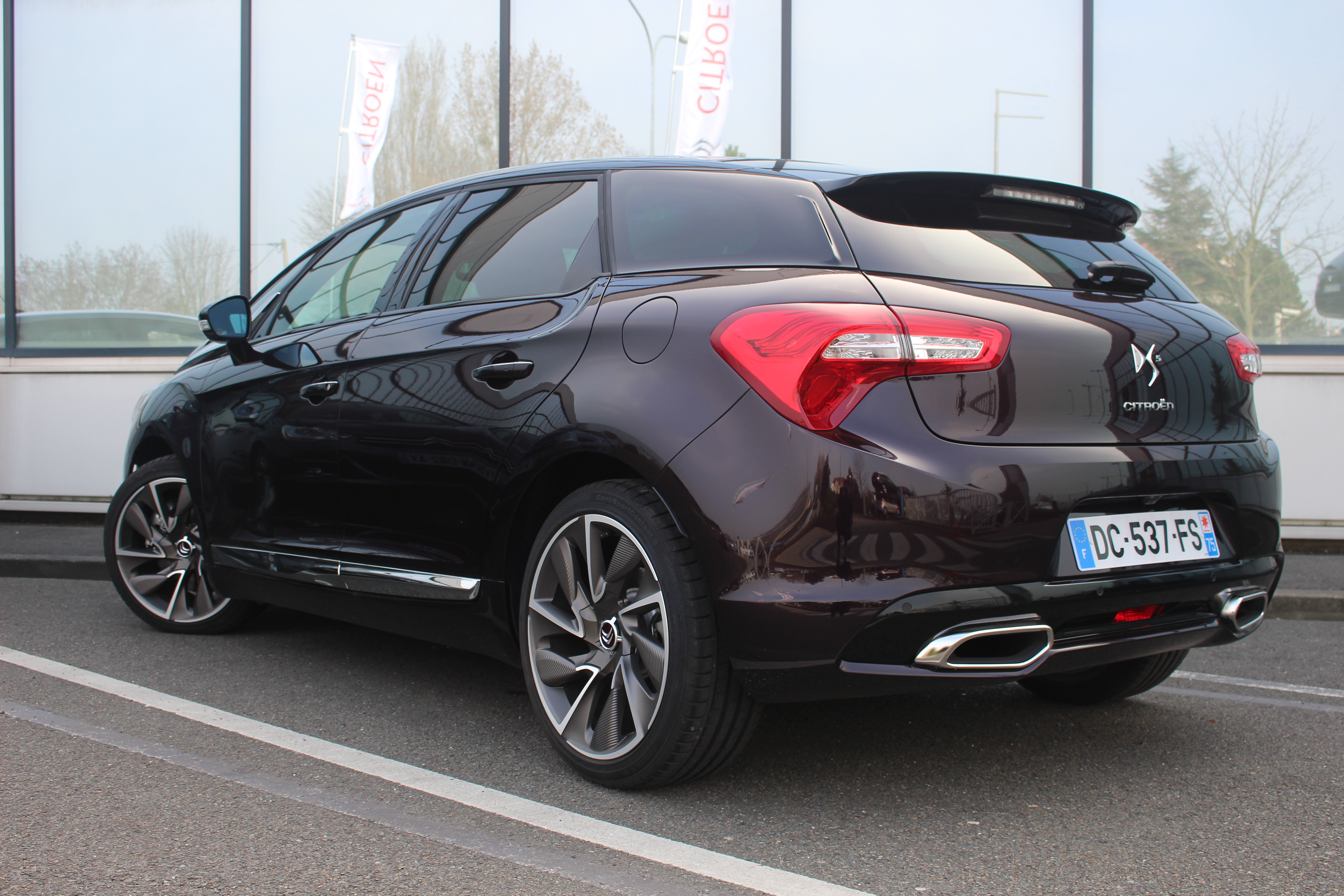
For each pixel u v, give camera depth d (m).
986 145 7.16
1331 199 6.86
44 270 7.93
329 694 3.46
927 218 2.62
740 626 2.25
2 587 5.47
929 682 2.20
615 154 7.47
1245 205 6.96
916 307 2.27
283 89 7.72
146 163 7.84
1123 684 3.30
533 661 2.72
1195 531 2.50
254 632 4.39
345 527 3.32
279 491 3.59
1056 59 7.09
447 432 2.92
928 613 2.14
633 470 2.57
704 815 2.44
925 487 2.15
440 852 2.21
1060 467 2.26
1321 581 5.59
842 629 2.16
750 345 2.27
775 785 2.65
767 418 2.23
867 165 7.24
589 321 2.64
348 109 7.65
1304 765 2.88
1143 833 2.38
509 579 2.83
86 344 7.90
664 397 2.38
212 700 3.37
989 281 2.47
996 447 2.23
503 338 2.84
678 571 2.36
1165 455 2.43
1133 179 7.05
